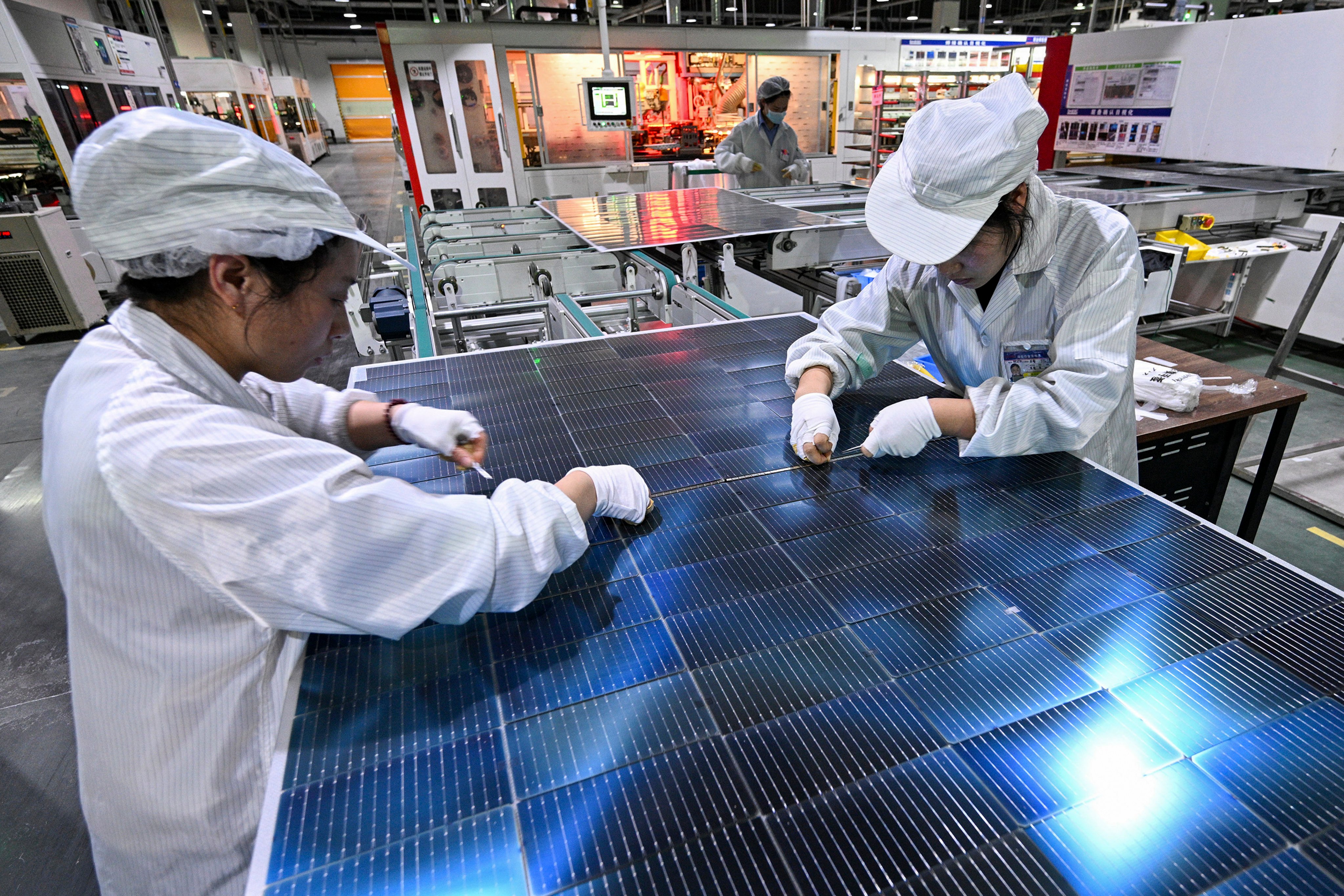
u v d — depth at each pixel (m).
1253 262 4.61
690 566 1.04
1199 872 0.61
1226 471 2.31
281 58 21.53
